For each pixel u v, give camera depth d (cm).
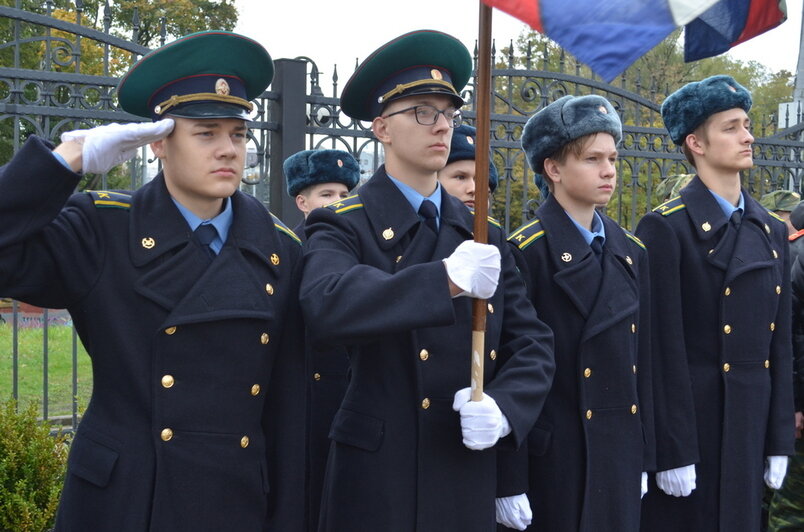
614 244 346
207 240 250
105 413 239
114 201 246
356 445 272
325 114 602
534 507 331
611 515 327
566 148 338
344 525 273
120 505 231
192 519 234
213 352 241
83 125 546
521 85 666
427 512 266
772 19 281
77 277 235
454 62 292
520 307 299
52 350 1165
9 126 930
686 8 217
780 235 402
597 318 330
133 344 237
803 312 438
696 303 381
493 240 299
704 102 384
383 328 243
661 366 369
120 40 552
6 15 524
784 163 795
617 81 845
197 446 237
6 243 216
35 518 440
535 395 277
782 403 392
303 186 477
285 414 259
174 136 243
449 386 273
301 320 266
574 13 223
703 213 383
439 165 282
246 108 251
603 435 329
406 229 281
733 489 373
